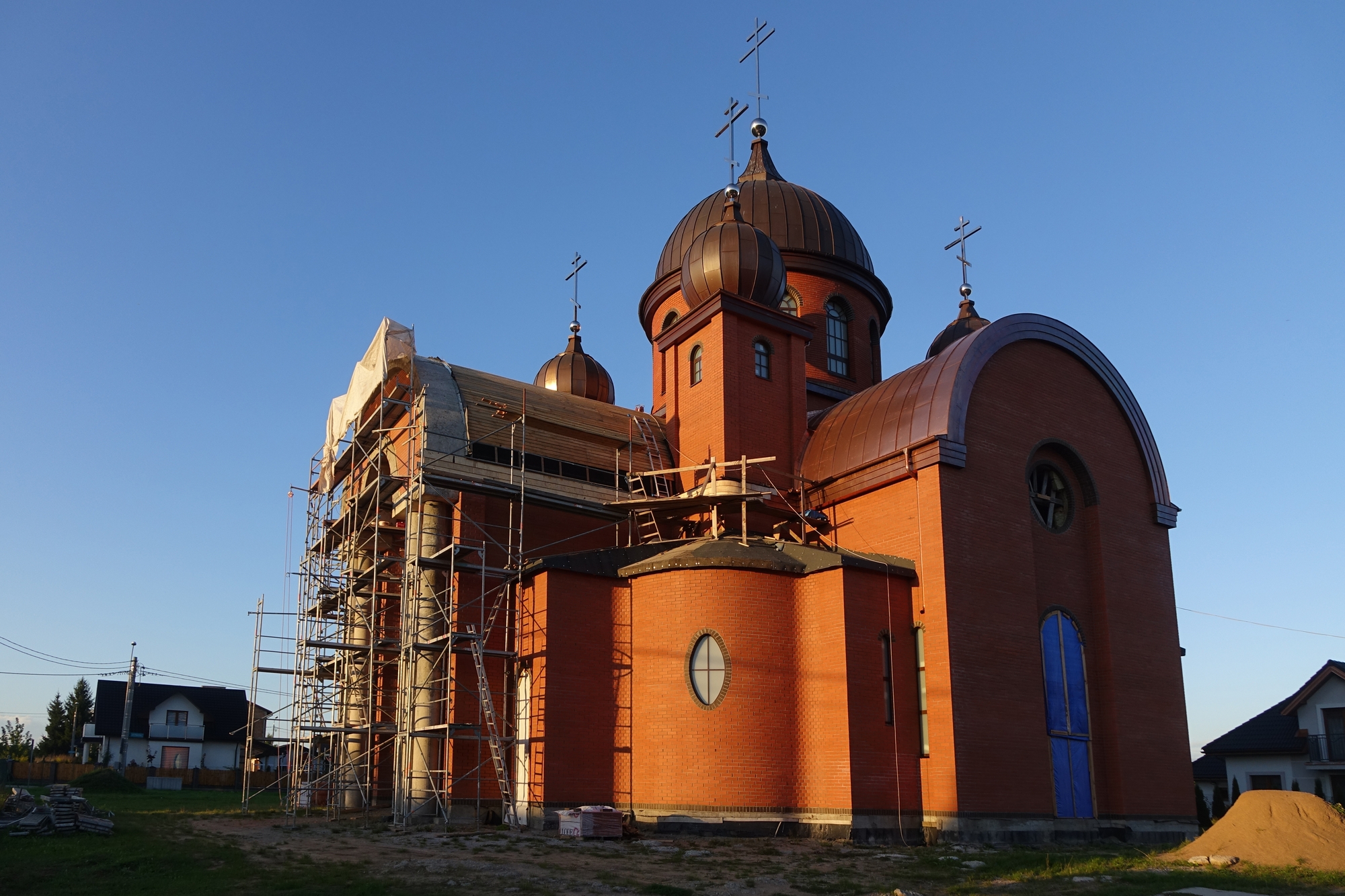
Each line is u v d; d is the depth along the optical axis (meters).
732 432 29.09
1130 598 29.11
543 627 23.78
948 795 23.36
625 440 29.98
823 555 24.59
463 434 26.75
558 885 15.02
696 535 28.00
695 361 30.97
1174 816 27.98
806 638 24.19
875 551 26.70
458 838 20.73
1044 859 19.67
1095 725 27.55
